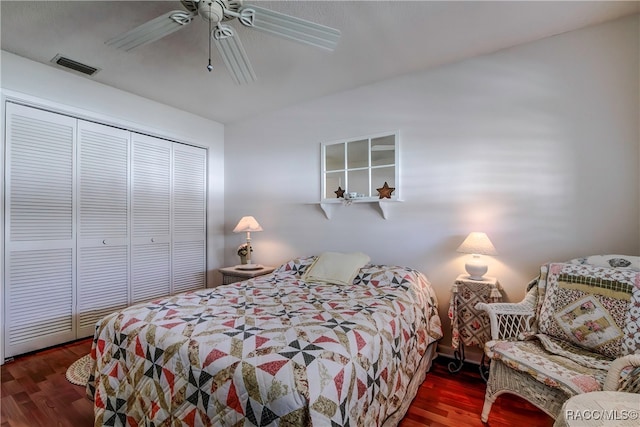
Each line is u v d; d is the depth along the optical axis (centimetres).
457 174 230
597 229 184
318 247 301
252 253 349
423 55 221
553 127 197
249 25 147
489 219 218
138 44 157
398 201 249
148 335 130
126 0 163
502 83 214
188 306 161
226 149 375
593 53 186
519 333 165
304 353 108
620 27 179
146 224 304
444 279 235
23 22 181
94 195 265
